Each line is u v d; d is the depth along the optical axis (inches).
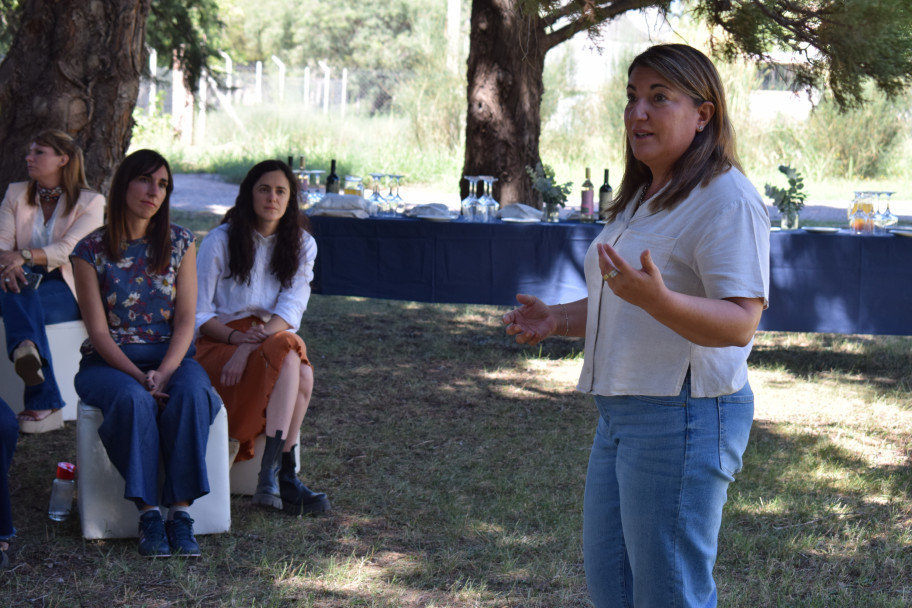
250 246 151.9
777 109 734.5
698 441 73.0
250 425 144.6
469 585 120.5
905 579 125.6
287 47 1421.0
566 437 187.0
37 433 174.6
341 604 115.0
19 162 204.2
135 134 845.2
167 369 132.8
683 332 66.9
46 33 203.6
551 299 252.8
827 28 122.3
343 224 258.5
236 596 115.7
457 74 803.4
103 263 136.3
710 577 76.5
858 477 164.7
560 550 133.3
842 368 247.9
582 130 780.6
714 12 169.9
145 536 126.2
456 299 256.8
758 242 69.7
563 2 169.0
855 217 246.8
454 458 173.3
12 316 163.5
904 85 184.5
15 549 126.6
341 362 244.5
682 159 73.2
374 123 834.8
